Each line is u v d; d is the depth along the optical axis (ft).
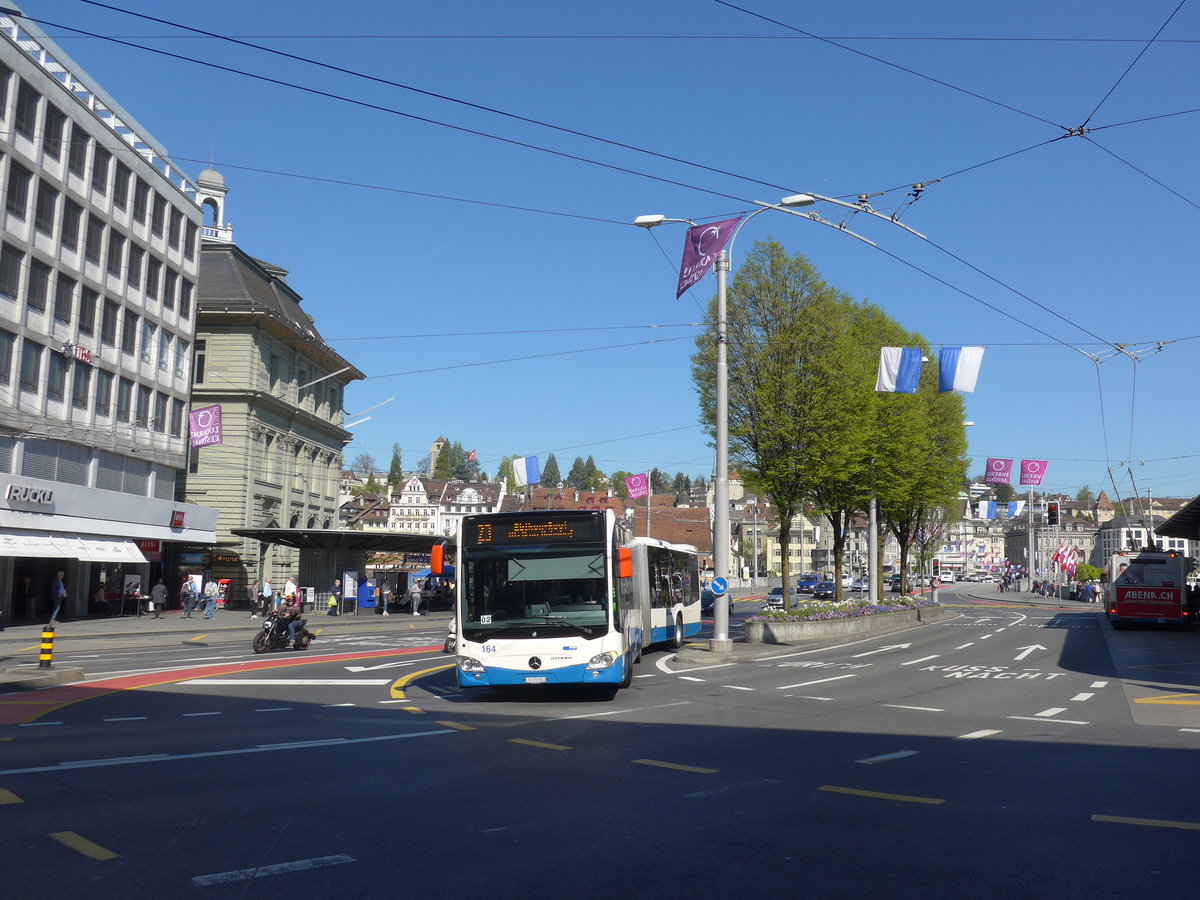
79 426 127.13
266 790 27.89
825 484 103.19
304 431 201.26
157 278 148.77
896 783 29.40
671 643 90.84
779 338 96.17
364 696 52.90
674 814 25.16
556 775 30.42
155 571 167.02
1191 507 138.41
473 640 49.24
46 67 118.93
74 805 25.81
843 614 109.09
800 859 21.08
